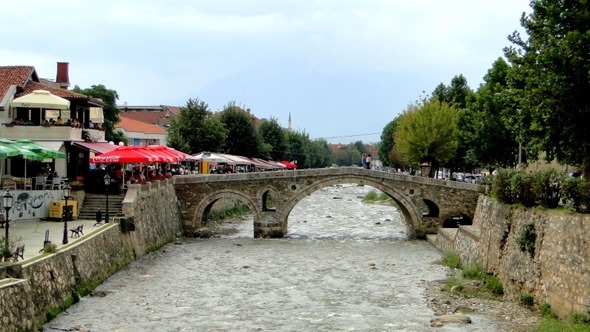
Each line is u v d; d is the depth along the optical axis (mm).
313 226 68938
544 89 26578
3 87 48906
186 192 59031
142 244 44812
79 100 50344
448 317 27922
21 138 46438
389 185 59125
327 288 35781
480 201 50344
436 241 54281
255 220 59125
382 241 57281
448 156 74625
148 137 97188
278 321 28250
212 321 28062
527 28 29219
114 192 48781
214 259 45281
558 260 26156
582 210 25125
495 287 33531
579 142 27062
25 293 22938
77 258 31078
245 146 95250
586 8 26766
